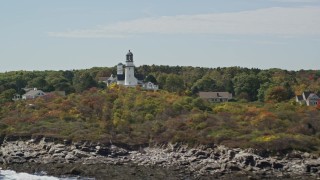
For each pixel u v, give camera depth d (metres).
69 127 140.75
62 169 108.06
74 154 123.31
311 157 109.69
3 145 133.75
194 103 161.62
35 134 135.50
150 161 118.31
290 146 113.56
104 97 171.12
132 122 147.38
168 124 139.62
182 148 123.50
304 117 139.75
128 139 132.12
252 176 99.56
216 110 155.75
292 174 101.75
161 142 128.38
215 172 103.88
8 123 148.12
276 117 139.25
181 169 108.62
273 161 108.38
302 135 123.06
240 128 131.50
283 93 190.62
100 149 125.25
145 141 131.38
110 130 138.62
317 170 103.19
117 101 164.88
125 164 115.81
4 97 184.75
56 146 127.75
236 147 116.12
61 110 158.62
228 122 137.25
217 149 118.25
